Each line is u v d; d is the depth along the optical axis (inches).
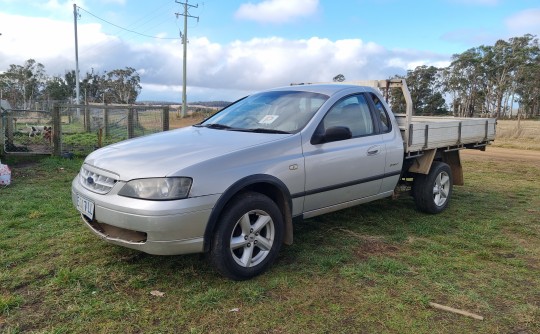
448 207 263.7
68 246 172.1
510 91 2960.1
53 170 340.8
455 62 2994.6
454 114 3100.4
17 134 573.9
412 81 2792.8
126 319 121.1
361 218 229.8
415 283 150.6
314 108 183.5
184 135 175.3
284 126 177.2
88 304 127.8
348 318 126.1
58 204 234.5
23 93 2738.7
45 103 1566.2
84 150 425.7
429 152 238.1
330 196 180.7
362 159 191.6
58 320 119.3
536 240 203.9
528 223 231.8
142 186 134.3
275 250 156.3
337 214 235.0
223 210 141.9
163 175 134.1
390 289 145.1
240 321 122.6
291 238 164.1
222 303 132.1
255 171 149.0
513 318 129.0
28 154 386.9
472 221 232.5
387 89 237.6
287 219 163.3
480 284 151.8
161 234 131.4
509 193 315.0
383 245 189.0
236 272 144.4
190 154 145.6
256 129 178.1
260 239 152.0
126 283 142.3
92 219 144.8
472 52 2947.8
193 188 134.4
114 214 136.2
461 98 3080.7
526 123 1679.4
